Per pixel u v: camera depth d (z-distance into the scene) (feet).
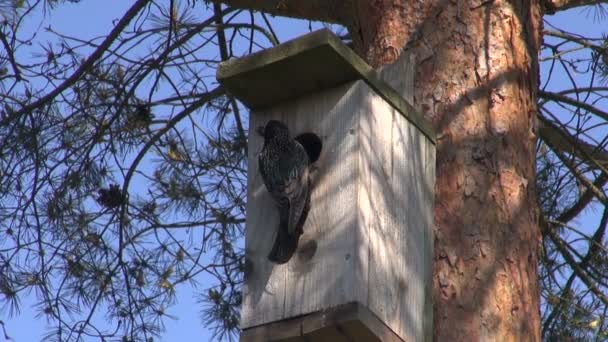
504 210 35.83
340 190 33.53
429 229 35.42
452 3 38.04
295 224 32.99
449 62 37.37
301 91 35.06
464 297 34.73
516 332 34.60
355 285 32.40
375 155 34.14
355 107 34.12
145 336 49.03
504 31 38.01
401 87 37.40
